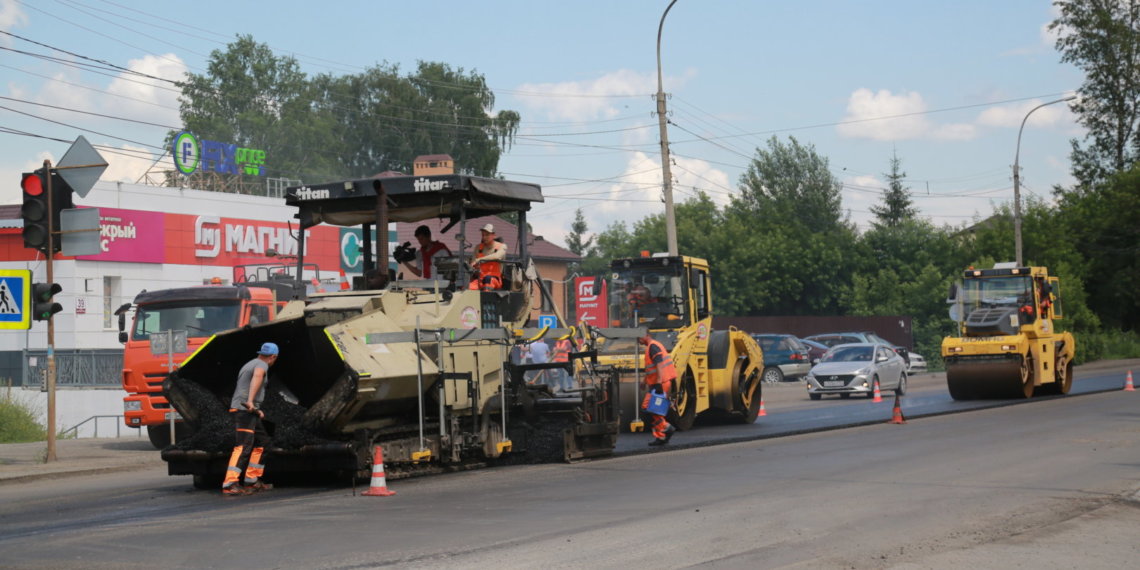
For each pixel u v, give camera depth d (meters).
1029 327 28.27
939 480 13.09
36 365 32.62
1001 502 11.39
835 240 70.94
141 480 15.44
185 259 40.78
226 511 11.20
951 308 28.98
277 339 13.37
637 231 70.81
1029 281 28.44
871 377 32.22
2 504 12.72
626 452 16.56
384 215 14.27
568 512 10.72
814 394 32.75
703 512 10.69
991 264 59.09
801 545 9.04
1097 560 8.58
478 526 9.91
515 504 11.27
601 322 24.97
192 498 12.49
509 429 15.23
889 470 14.09
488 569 8.09
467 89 76.69
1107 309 65.38
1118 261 64.06
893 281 65.00
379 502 11.53
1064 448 16.58
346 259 43.50
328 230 43.47
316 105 73.31
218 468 13.18
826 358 33.62
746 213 77.00
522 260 15.76
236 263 42.62
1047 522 10.23
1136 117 68.38
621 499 11.62
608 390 16.30
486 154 76.25
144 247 39.25
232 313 22.09
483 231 15.27
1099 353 59.38
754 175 83.00
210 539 9.48
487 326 14.78
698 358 21.23
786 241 68.81
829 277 68.62
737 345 22.61
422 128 74.25
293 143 70.12
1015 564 8.40
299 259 15.03
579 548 8.88
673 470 14.30
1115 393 30.28
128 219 38.78
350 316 13.12
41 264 37.41
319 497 12.06
